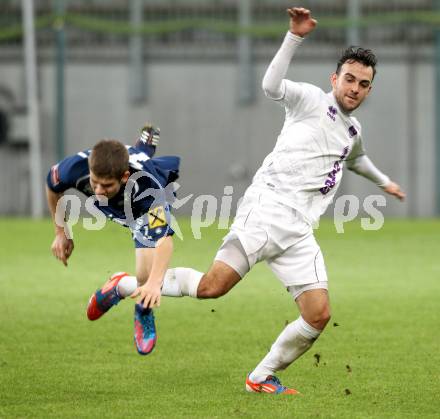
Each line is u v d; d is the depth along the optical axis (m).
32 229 59.12
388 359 22.47
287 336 18.83
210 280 18.80
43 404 18.00
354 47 19.22
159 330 26.45
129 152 18.70
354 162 21.25
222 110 81.88
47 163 81.50
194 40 81.94
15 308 30.19
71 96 81.88
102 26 78.50
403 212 80.44
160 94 82.12
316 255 18.88
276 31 78.19
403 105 80.50
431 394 18.98
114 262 42.28
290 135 19.25
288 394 18.89
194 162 82.12
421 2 80.69
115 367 21.52
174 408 17.72
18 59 81.31
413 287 35.25
